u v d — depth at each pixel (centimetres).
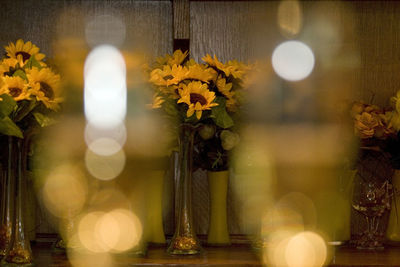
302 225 217
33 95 200
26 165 213
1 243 210
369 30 236
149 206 221
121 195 215
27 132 203
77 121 217
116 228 211
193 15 236
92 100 218
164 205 232
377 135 219
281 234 216
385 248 220
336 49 236
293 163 233
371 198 218
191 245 210
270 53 236
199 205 234
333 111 226
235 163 219
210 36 236
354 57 236
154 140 216
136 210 216
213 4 236
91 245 211
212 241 221
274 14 236
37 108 203
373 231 221
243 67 216
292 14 236
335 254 213
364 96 235
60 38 235
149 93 214
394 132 219
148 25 235
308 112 235
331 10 236
